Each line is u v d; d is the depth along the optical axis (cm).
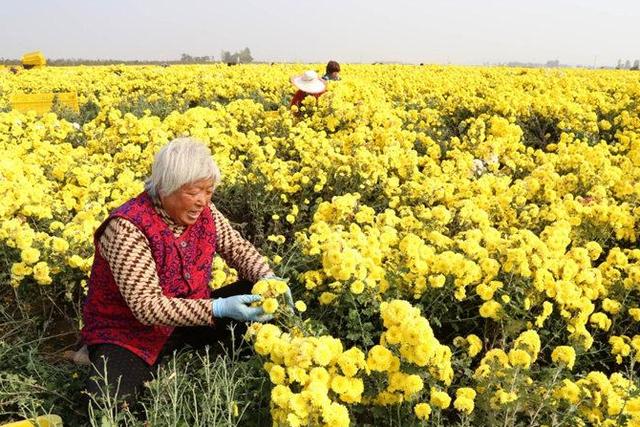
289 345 265
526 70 2453
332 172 629
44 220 488
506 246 389
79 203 555
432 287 360
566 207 525
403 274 364
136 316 305
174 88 1547
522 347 288
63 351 400
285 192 606
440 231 477
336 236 380
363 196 615
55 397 321
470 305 377
